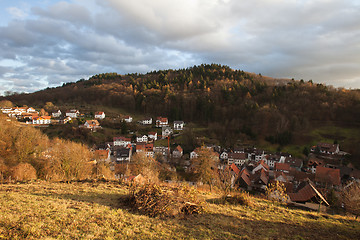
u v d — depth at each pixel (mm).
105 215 10984
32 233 8203
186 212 12727
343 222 15164
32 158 34125
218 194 20891
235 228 11500
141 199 12680
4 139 33812
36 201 12203
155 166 51188
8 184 17734
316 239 11242
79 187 17188
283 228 12406
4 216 9422
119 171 48594
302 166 69250
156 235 9422
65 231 8742
